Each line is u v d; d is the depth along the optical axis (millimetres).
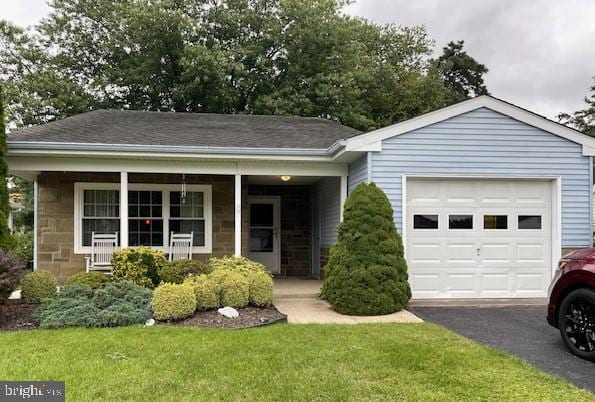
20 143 8570
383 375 4484
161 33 19625
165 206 10945
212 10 20969
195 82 18688
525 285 9125
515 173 9031
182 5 20969
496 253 9109
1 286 6418
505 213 9141
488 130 9000
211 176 11164
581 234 9078
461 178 9031
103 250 10305
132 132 10039
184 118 12078
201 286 7258
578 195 9102
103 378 4320
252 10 20875
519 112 9008
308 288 10508
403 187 8852
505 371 4652
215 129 10977
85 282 7941
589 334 5281
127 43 20641
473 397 3984
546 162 9062
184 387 4125
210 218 11109
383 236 8023
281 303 8672
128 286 7363
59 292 7270
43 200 10391
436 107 24656
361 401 3865
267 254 13766
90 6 21328
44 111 19594
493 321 7223
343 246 8117
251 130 11117
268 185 13844
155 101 20953
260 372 4523
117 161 9188
